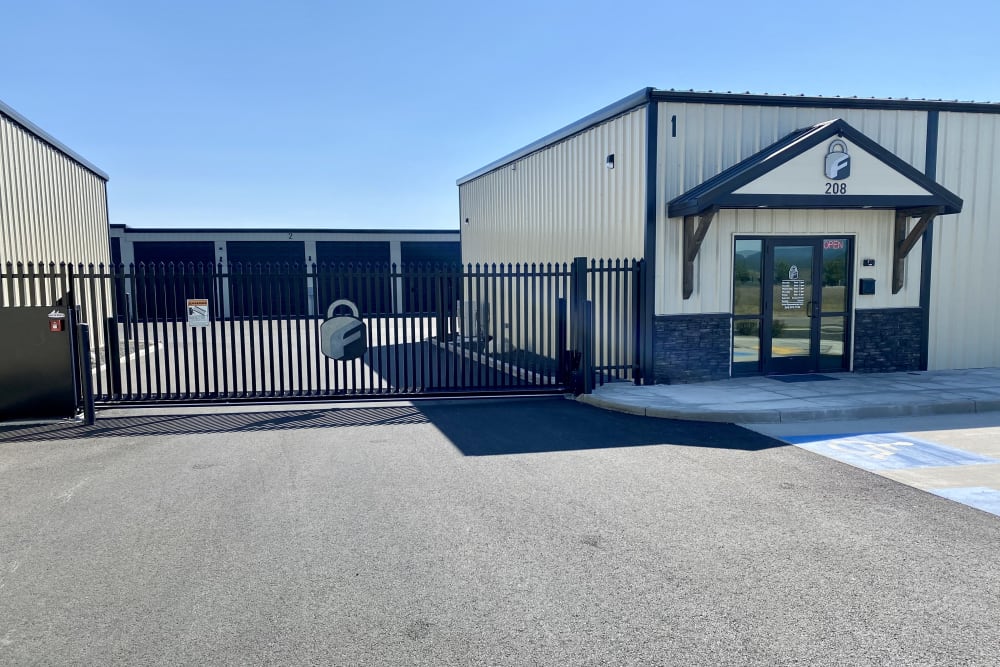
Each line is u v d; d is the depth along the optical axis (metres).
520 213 15.73
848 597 4.05
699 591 4.13
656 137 10.59
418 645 3.56
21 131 13.59
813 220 11.52
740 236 11.23
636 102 10.74
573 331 10.76
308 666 3.38
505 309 16.73
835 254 11.74
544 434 8.24
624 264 10.78
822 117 11.37
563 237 13.62
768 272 11.48
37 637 3.67
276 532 5.12
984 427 8.53
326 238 31.31
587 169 12.61
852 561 4.55
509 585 4.23
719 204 10.05
